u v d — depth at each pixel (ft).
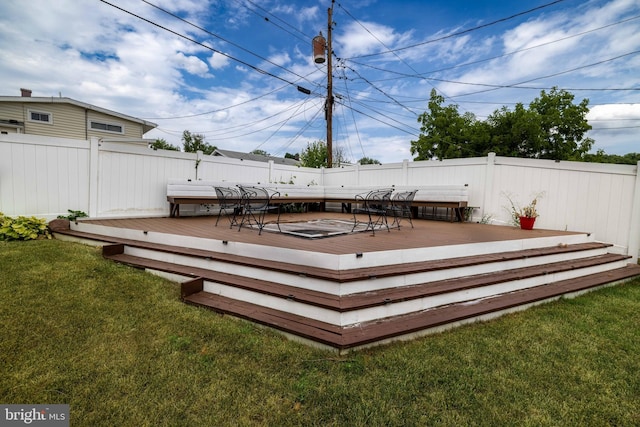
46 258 11.55
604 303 10.78
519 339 7.73
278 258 9.70
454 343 7.36
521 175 19.75
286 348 6.76
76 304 8.33
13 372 5.63
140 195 20.44
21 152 15.94
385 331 7.17
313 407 5.11
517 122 54.03
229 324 7.73
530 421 4.94
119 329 7.29
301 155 42.04
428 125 63.77
